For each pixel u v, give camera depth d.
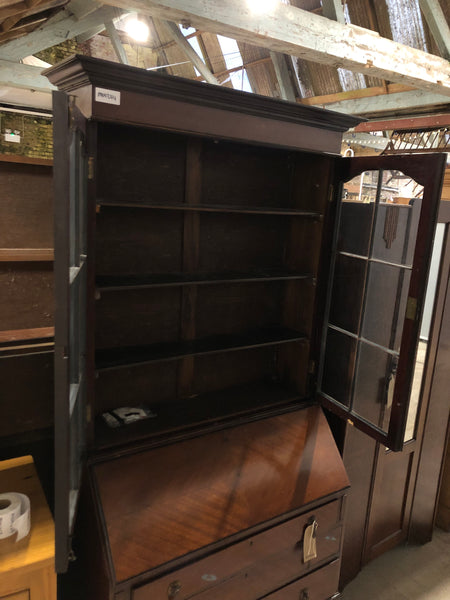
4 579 1.12
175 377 1.82
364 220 1.68
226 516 1.44
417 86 2.82
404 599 2.02
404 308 1.89
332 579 1.75
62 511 0.98
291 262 1.93
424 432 2.20
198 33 5.29
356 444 1.93
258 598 1.53
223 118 1.39
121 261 1.59
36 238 1.52
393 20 3.18
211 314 1.84
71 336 1.07
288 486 1.60
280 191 1.90
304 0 3.44
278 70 4.17
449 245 1.97
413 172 1.40
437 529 2.55
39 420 1.63
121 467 1.40
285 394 1.91
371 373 1.86
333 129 1.62
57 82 1.33
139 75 1.19
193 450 1.53
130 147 1.52
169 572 1.30
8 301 1.51
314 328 1.85
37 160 1.45
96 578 1.33
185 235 1.68
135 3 1.79
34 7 2.20
